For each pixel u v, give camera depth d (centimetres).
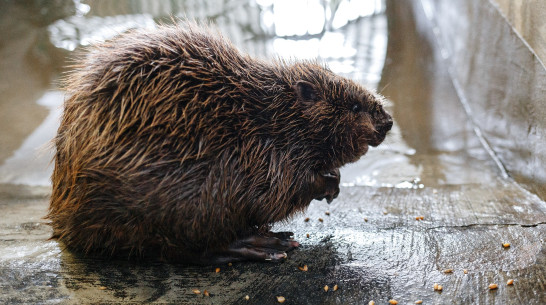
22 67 182
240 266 85
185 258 83
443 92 179
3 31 199
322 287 77
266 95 84
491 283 76
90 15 211
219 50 84
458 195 114
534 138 112
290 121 84
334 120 87
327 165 89
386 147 149
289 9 230
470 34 171
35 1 213
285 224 101
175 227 77
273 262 85
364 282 78
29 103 167
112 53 79
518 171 121
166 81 76
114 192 75
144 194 74
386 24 222
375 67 193
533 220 97
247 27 215
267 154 81
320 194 90
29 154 145
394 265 83
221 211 78
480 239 90
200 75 79
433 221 100
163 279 80
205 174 76
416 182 126
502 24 138
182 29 86
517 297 72
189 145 76
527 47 118
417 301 73
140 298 75
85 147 75
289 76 87
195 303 74
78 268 83
